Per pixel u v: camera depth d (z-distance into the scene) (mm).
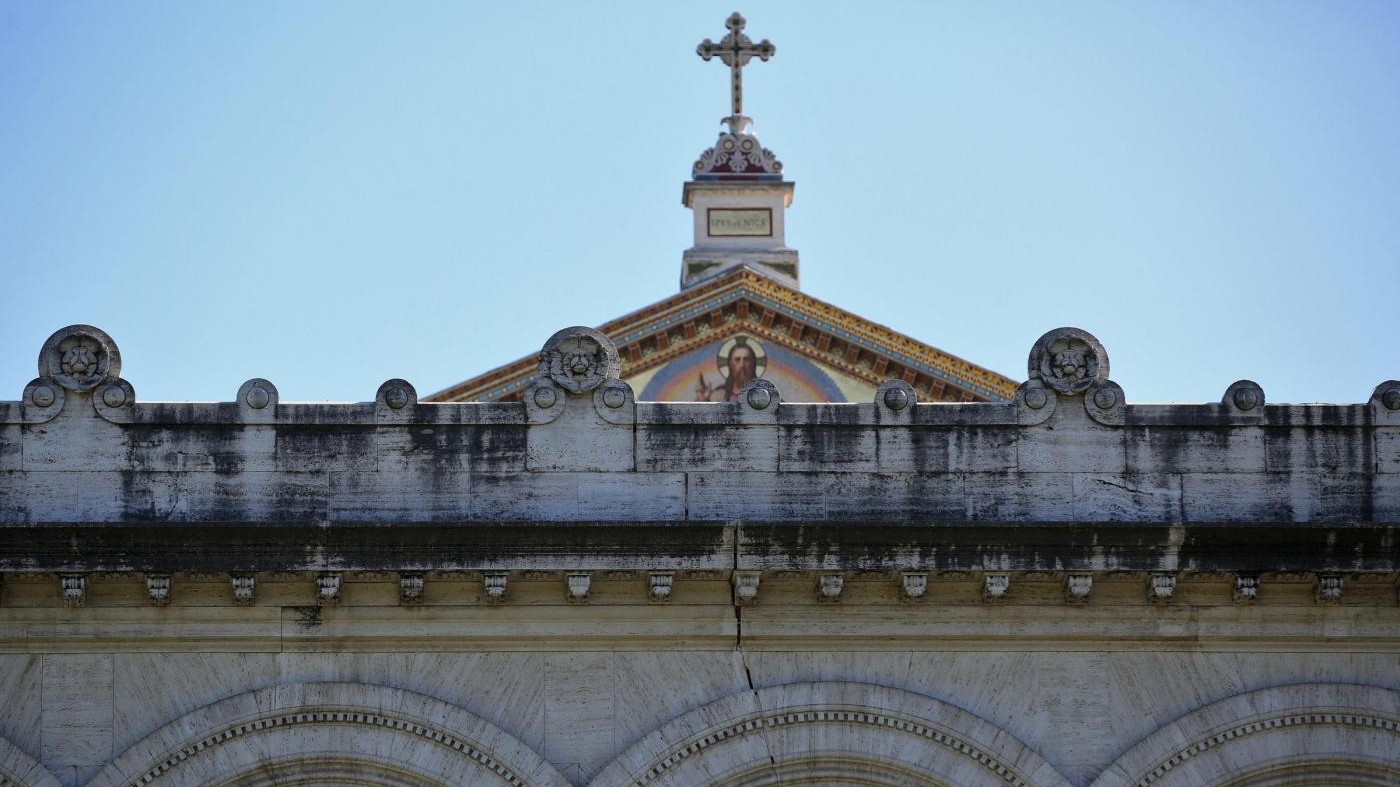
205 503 47469
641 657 47406
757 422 48156
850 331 86938
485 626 47156
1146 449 48344
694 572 46844
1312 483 48344
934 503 48031
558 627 47281
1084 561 47031
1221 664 47844
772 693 47281
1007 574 47094
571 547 46688
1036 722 47406
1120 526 46969
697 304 87000
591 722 47062
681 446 48062
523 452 47906
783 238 93938
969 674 47625
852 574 47062
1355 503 48344
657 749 46812
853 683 47406
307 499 47594
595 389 48188
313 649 47125
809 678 47500
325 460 47750
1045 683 47594
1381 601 47938
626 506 47812
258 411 47812
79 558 46281
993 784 47094
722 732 47031
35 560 46219
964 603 47625
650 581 46844
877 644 47625
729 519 47375
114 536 46312
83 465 47500
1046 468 48219
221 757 46656
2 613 46750
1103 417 48406
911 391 48406
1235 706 47469
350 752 46781
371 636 47062
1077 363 48594
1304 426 48531
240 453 47688
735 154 95188
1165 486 48250
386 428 47875
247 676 47000
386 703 46844
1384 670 47969
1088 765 47281
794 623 47500
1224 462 48375
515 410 48062
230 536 46375
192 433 47719
